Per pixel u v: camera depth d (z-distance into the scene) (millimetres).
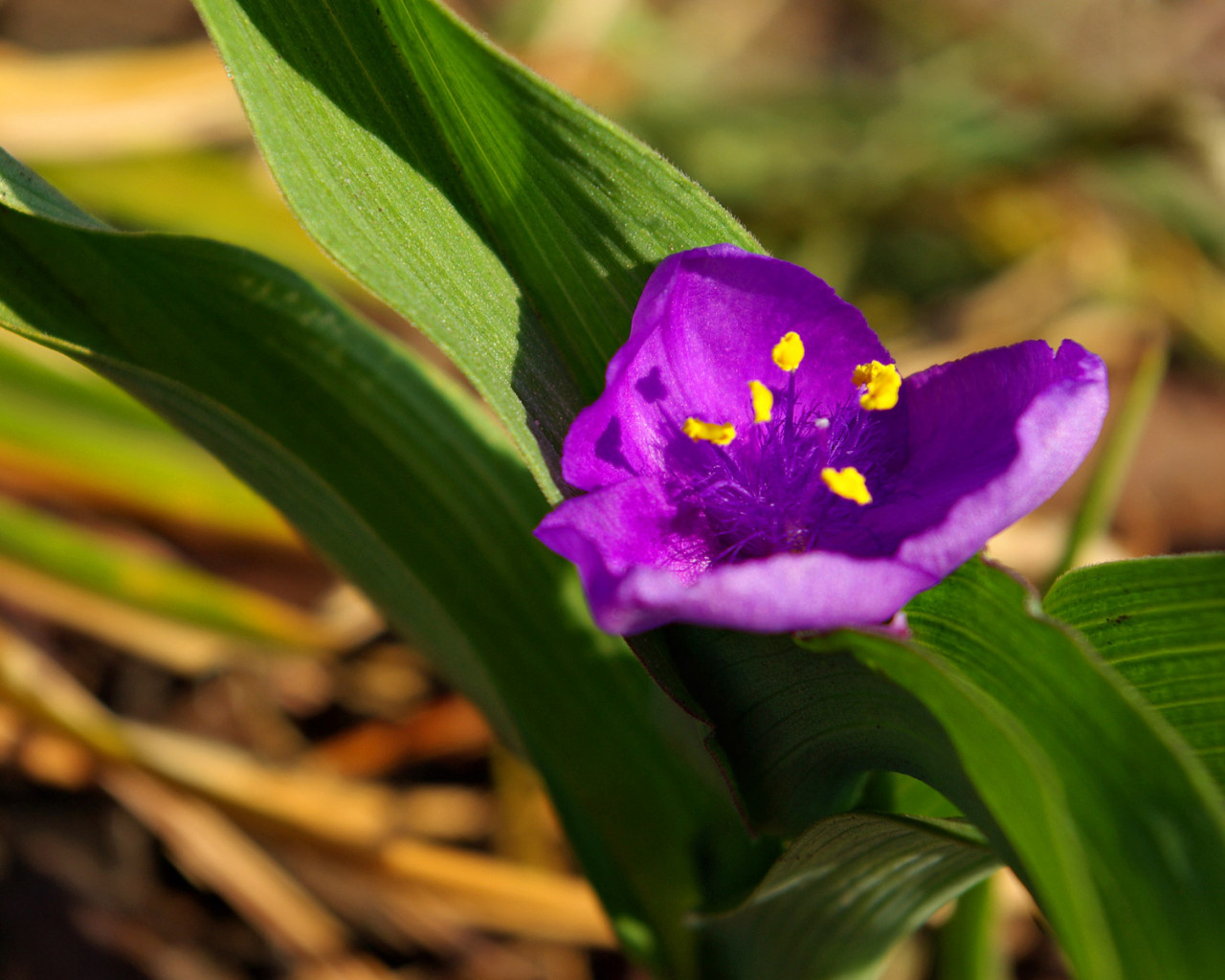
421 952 248
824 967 195
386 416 188
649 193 174
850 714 169
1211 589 168
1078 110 408
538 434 172
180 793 234
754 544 177
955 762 163
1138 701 158
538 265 176
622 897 200
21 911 240
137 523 271
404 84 173
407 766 272
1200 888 157
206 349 183
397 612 201
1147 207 407
